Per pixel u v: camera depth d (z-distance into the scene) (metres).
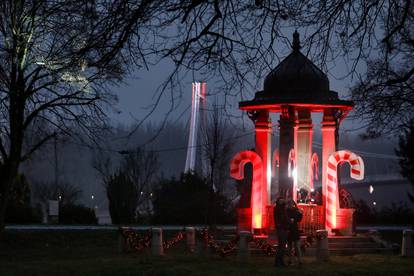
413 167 51.72
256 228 25.86
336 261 22.45
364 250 25.23
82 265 21.44
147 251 25.72
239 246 22.08
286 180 25.14
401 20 9.27
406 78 10.43
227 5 8.01
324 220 25.91
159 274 18.75
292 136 25.20
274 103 24.88
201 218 48.66
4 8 13.45
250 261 22.20
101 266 21.05
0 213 30.12
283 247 20.89
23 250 27.83
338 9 8.87
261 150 26.23
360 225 47.62
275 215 20.95
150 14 7.46
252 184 26.03
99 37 7.55
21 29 17.31
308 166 26.59
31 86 27.06
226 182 55.66
